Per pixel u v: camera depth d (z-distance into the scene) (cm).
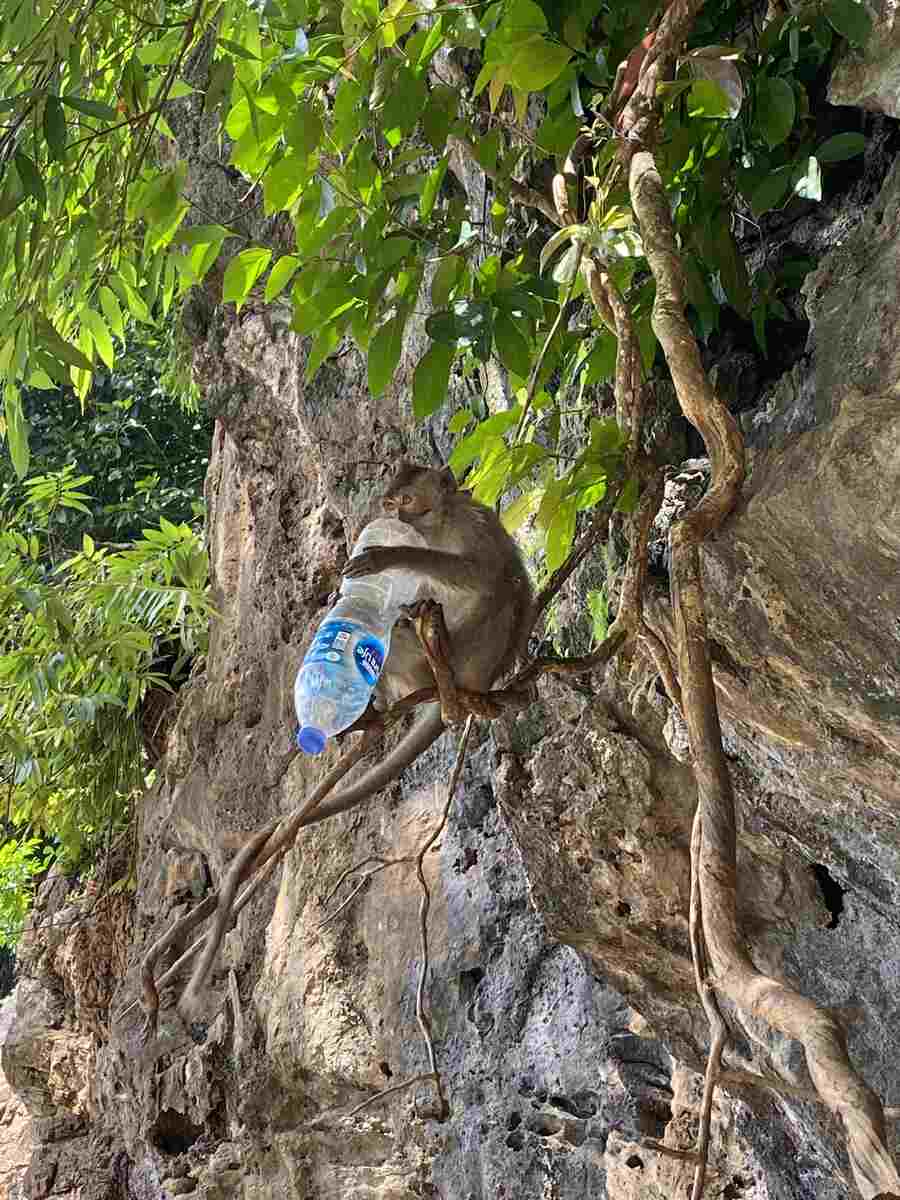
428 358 320
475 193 434
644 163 263
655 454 357
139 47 370
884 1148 149
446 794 529
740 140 321
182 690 834
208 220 614
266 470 673
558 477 364
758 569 269
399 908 533
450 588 290
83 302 378
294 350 608
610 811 358
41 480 790
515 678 272
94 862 895
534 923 479
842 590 260
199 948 270
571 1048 452
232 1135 627
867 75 266
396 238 331
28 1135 1041
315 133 319
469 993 499
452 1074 495
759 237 349
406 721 548
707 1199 386
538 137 332
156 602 762
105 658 764
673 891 357
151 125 355
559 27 324
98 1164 766
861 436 241
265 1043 593
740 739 318
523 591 322
